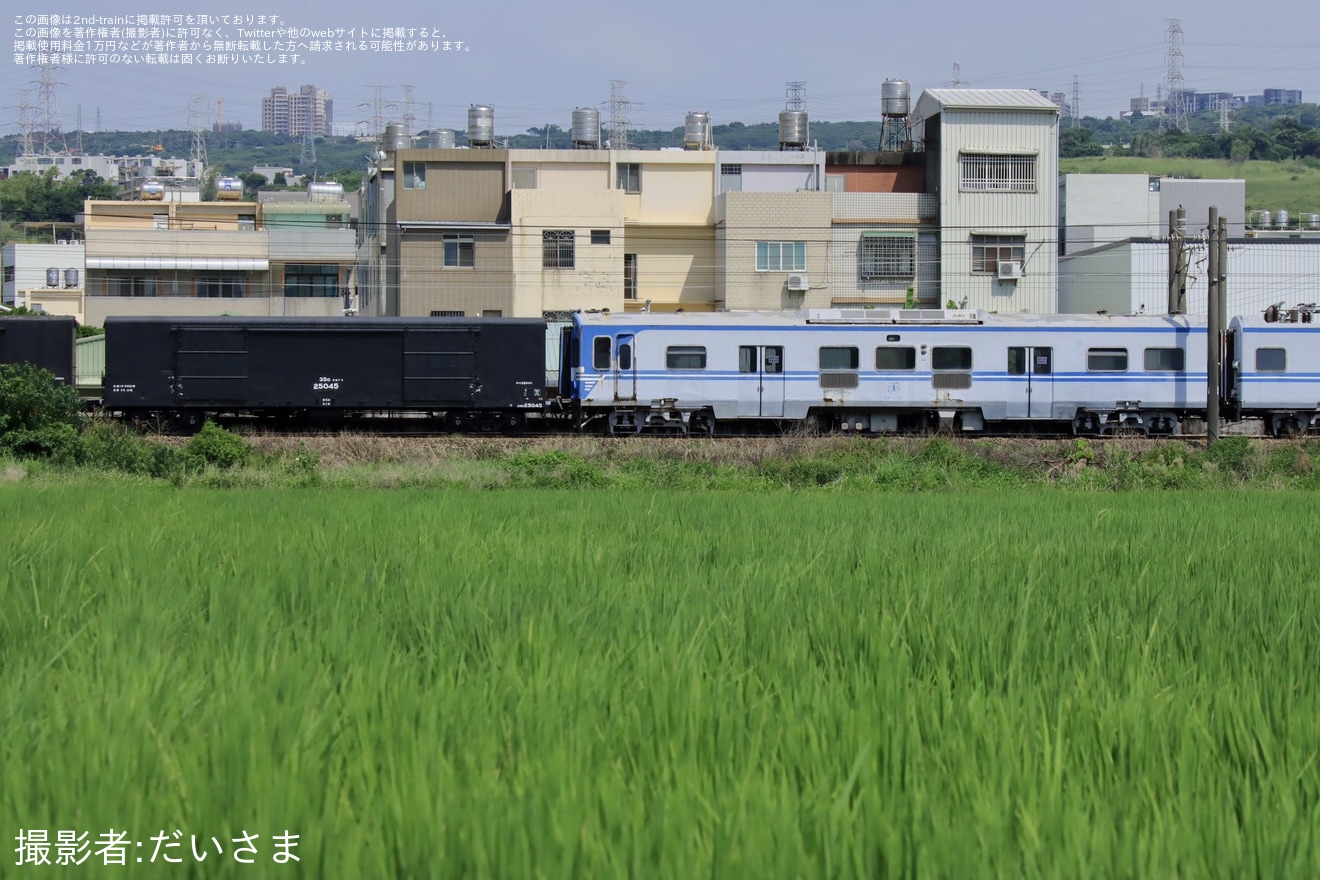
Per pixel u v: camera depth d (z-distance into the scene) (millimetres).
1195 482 90312
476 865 15461
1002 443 104188
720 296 180250
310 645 26484
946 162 179375
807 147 193750
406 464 94250
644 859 15539
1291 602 33219
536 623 28844
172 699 21766
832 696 22750
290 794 17188
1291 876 15562
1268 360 119625
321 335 115062
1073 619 31203
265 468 89688
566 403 120812
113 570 38094
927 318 117562
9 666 24938
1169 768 18891
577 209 176375
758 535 50250
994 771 18750
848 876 15297
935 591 34438
